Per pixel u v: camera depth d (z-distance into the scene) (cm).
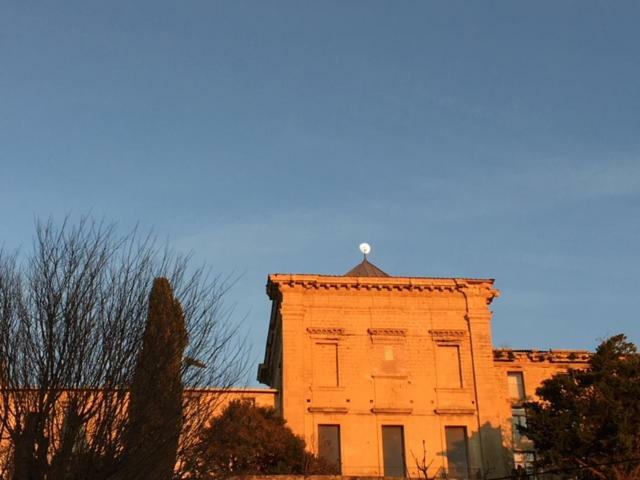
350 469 5684
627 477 4516
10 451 2284
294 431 5719
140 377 2336
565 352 6438
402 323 6112
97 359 2320
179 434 2348
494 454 5800
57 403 2270
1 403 2289
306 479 4612
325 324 6041
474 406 5941
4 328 2308
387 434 5847
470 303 6194
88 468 2197
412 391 5941
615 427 4781
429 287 6178
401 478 4750
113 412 2273
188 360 2484
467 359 6062
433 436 5838
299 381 5853
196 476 2450
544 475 5094
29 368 2284
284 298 6059
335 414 5812
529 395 6278
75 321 2336
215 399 2514
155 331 2419
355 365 5959
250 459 4688
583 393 5016
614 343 5225
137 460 2247
